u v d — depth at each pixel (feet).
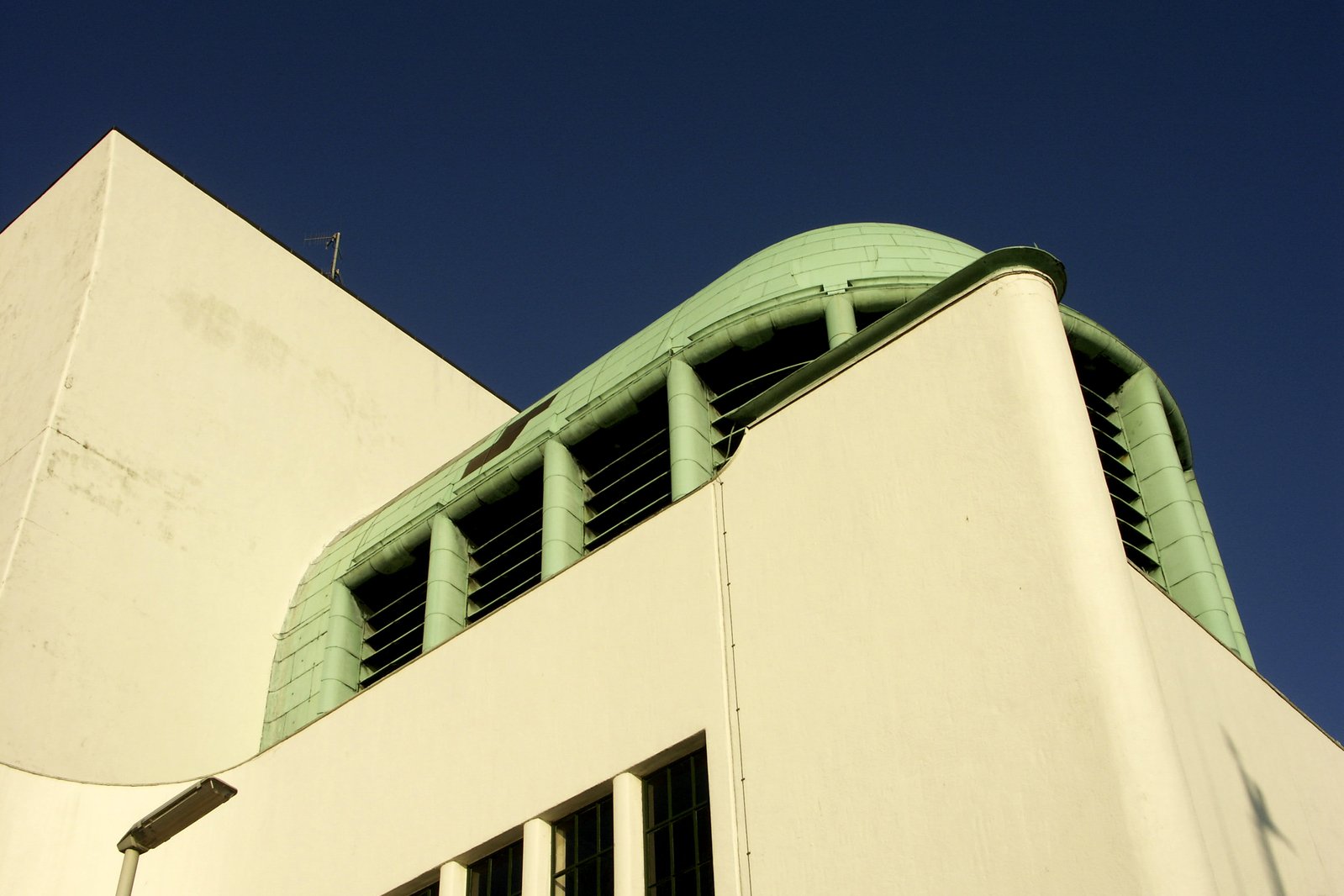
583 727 52.11
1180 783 36.37
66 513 73.77
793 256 66.03
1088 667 38.47
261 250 94.38
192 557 78.64
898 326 50.01
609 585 55.16
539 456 66.95
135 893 63.62
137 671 72.64
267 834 62.85
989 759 39.11
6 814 62.80
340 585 76.23
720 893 42.98
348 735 63.10
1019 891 36.63
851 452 48.67
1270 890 41.78
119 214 85.81
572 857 50.60
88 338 79.97
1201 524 62.54
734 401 62.90
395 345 101.81
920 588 43.75
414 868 55.31
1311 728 53.31
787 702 45.21
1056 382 44.60
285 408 89.61
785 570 48.26
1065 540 41.04
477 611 67.10
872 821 40.68
